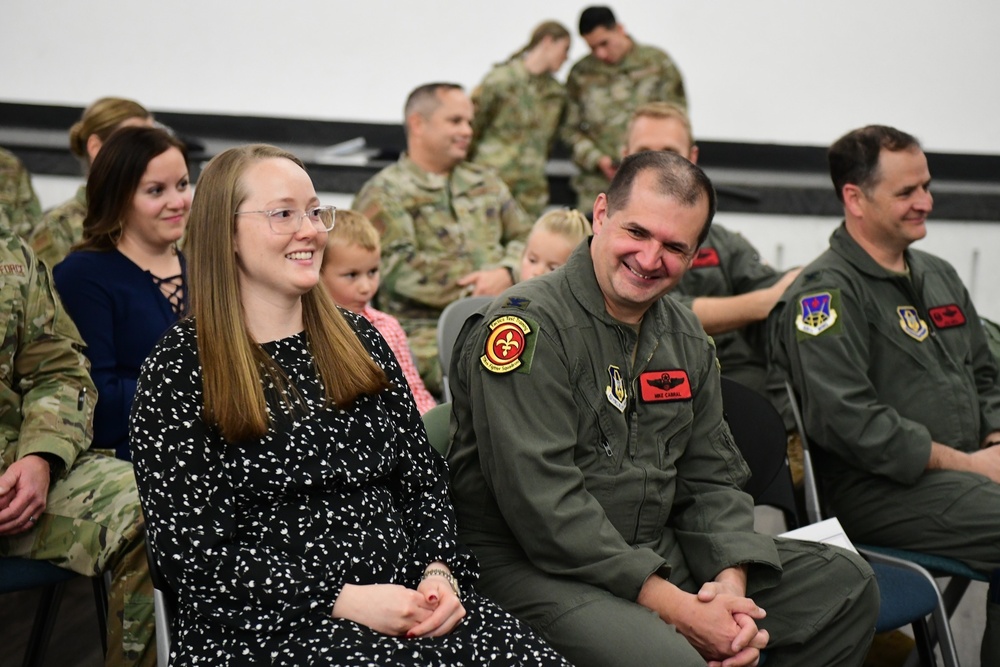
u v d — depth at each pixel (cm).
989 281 484
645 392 192
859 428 245
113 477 203
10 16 438
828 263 264
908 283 264
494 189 366
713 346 206
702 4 489
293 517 157
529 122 436
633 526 189
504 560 188
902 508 247
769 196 465
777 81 497
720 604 174
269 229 160
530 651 157
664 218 183
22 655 247
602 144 455
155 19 450
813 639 192
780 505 228
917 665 227
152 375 156
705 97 496
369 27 470
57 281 237
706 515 197
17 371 213
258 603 150
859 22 495
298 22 463
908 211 258
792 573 195
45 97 446
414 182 351
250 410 155
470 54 480
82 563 194
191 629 154
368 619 153
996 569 225
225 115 463
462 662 151
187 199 246
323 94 471
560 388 183
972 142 506
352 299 268
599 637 169
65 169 424
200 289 160
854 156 262
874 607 195
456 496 193
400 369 181
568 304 190
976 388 274
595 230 195
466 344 192
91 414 216
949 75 502
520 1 480
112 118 306
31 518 196
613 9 485
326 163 436
